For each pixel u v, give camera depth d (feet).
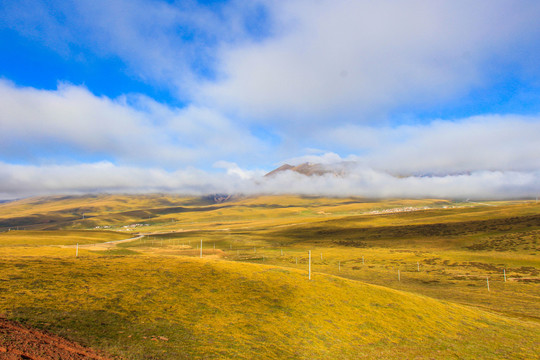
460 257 413.39
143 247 597.52
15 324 79.00
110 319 96.27
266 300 139.74
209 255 502.38
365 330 125.18
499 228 583.99
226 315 117.39
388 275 339.57
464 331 140.36
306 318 127.24
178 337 92.12
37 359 60.70
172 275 156.97
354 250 540.11
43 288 114.83
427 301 169.99
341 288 167.43
